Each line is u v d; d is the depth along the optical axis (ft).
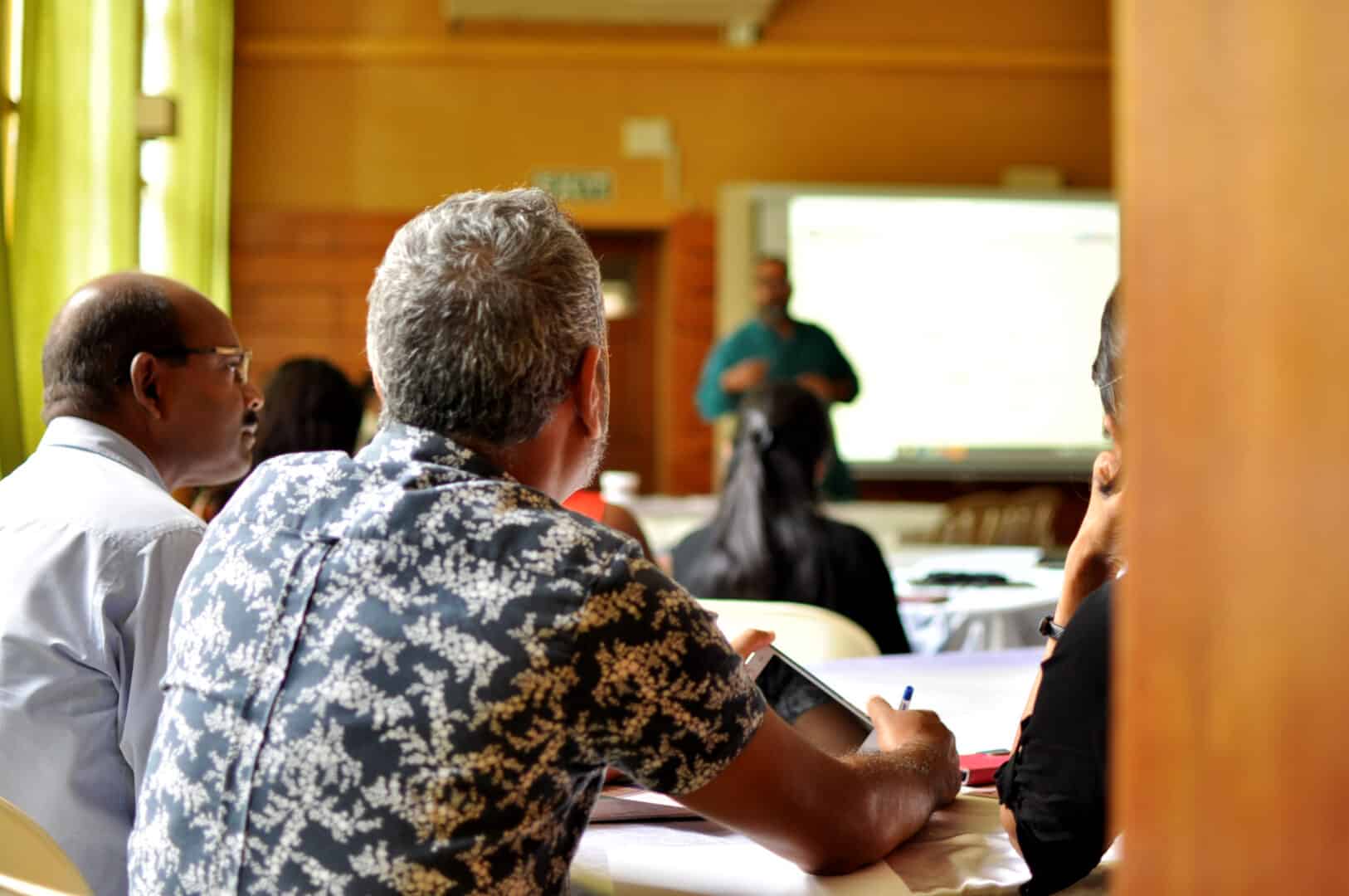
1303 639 1.09
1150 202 1.21
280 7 24.76
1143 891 1.25
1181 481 1.20
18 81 9.87
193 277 17.69
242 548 3.06
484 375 3.01
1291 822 1.11
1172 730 1.22
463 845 2.69
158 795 2.98
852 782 3.21
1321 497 1.07
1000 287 25.79
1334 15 1.05
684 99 25.66
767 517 7.72
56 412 4.89
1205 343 1.17
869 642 6.31
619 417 26.89
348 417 7.16
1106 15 26.45
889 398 25.62
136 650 4.25
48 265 10.19
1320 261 1.07
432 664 2.74
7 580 4.24
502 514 2.87
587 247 3.22
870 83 26.05
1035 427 25.91
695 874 3.33
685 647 2.79
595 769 2.89
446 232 3.10
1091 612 3.21
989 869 3.38
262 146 24.77
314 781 2.76
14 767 4.17
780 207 25.16
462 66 25.23
